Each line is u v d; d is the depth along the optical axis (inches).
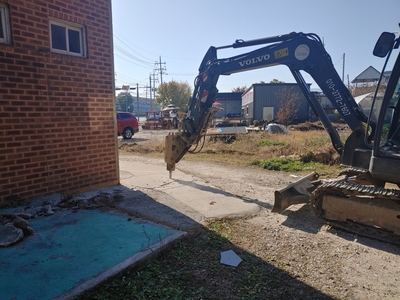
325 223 190.9
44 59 206.7
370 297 119.3
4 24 188.7
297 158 416.2
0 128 187.3
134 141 723.4
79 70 228.5
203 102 277.7
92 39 236.4
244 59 253.4
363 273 136.6
